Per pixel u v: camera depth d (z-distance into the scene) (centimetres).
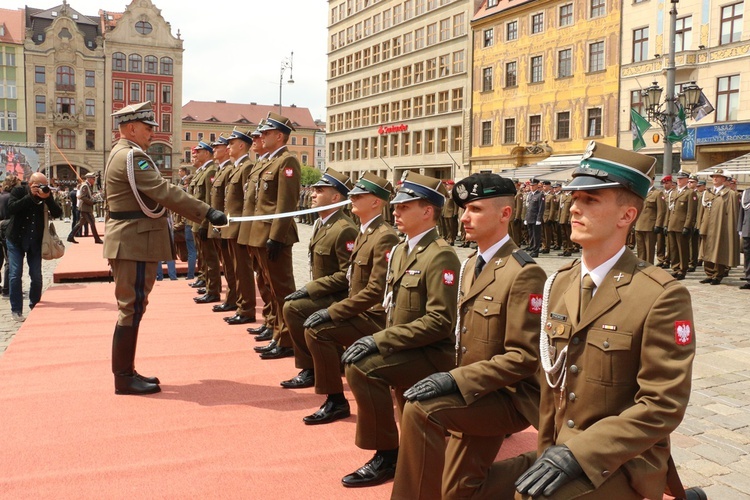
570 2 3384
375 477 354
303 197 3569
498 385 291
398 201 364
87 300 934
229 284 854
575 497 206
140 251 498
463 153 4219
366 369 352
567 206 2009
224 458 386
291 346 624
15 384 524
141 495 337
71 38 6384
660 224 1491
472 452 306
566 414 235
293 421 450
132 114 513
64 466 372
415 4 4719
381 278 418
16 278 847
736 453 438
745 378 614
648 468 222
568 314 236
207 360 605
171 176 6812
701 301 1082
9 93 6228
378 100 5203
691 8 2820
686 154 2845
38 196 869
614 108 3167
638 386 222
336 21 5847
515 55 3762
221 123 9762
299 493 342
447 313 345
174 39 6731
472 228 315
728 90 2697
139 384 504
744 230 1248
